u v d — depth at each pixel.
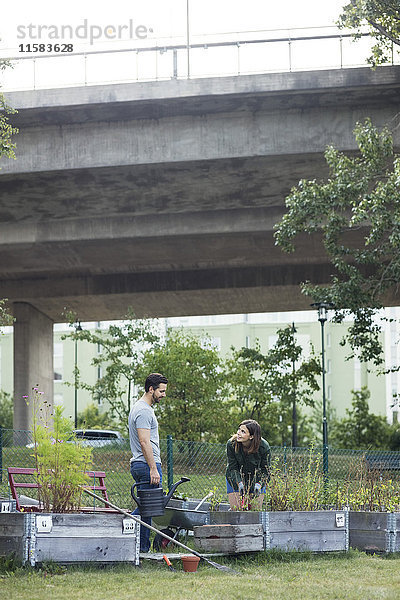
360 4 20.59
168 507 8.36
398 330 69.38
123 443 13.61
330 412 63.59
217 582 6.32
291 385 32.56
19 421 36.72
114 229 27.75
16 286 36.34
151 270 34.78
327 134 22.30
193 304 37.94
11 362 78.50
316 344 74.56
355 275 21.50
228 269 34.12
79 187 24.81
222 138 22.62
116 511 7.75
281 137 22.42
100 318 42.09
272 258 30.98
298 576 6.70
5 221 28.27
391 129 22.06
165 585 6.14
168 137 22.78
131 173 23.64
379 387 73.38
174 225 27.39
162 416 29.88
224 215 27.14
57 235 28.12
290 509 8.20
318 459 9.59
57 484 7.29
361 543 8.34
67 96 22.08
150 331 31.97
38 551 6.73
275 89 21.42
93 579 6.32
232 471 8.42
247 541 7.49
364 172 21.36
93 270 34.84
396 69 21.14
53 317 41.22
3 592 5.70
